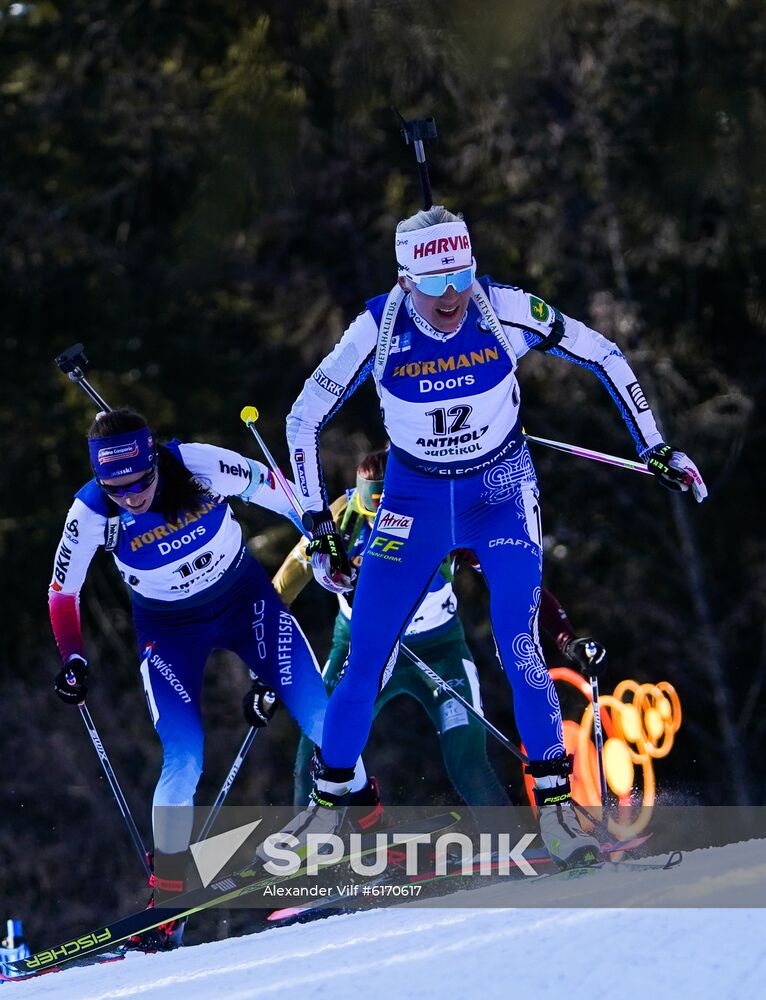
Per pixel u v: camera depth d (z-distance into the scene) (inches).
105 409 634.8
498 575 552.4
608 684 1948.8
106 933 623.8
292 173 1959.9
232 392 2039.9
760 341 1991.9
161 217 2111.2
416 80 1924.2
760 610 1929.1
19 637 2020.2
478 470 546.3
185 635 647.1
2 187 2055.9
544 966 372.8
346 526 701.3
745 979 341.1
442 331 526.3
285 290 2009.1
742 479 1973.4
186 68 2097.7
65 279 2081.7
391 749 1844.2
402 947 430.9
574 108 1955.0
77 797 1873.8
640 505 1972.2
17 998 504.7
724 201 1857.8
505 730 1879.9
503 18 1882.4
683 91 1879.9
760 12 1872.5
